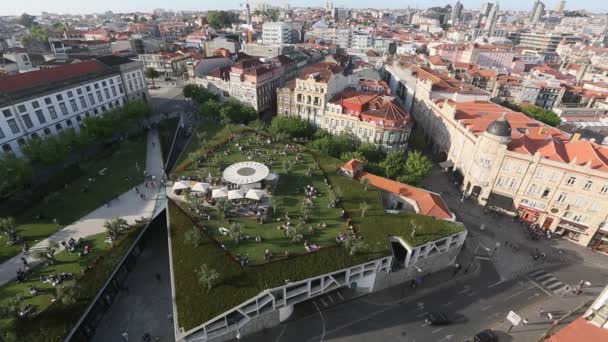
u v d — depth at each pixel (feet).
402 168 306.96
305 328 191.21
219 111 395.55
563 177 255.29
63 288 164.55
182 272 181.78
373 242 209.67
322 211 236.43
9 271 187.01
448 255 234.38
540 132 310.86
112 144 348.59
